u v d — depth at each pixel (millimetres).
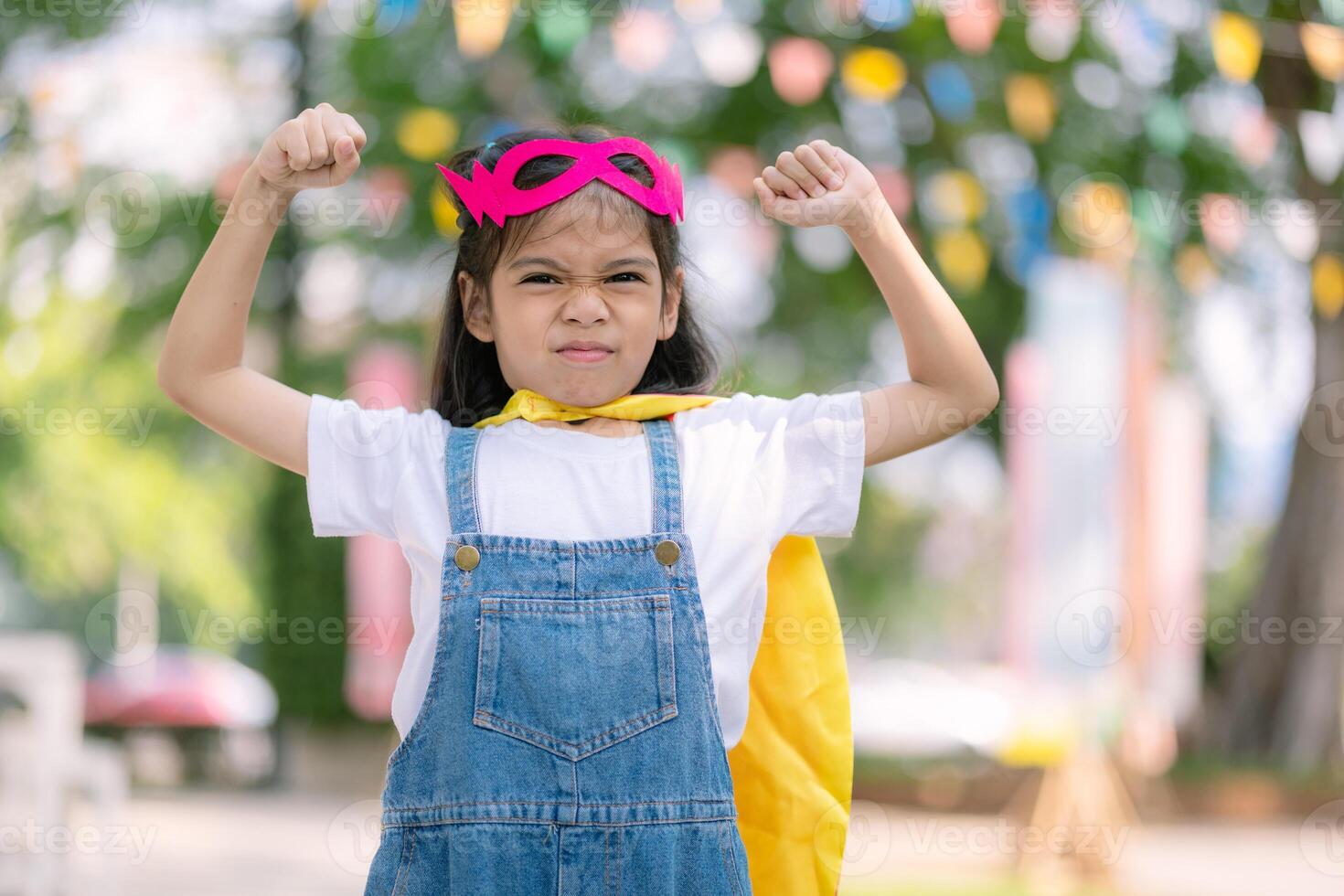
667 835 1688
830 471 1884
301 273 8664
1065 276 7246
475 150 2078
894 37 5941
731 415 1926
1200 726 10414
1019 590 7020
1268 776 9125
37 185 6914
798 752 1943
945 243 6047
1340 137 5832
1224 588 14875
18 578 11617
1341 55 4148
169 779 10711
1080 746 6000
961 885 5551
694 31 4438
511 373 1897
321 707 10203
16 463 9930
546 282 1847
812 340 9047
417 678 1756
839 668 1966
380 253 8055
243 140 7215
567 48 4078
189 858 6137
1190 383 8781
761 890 1922
